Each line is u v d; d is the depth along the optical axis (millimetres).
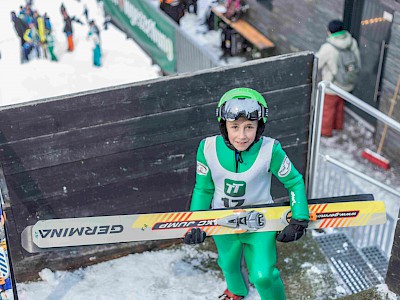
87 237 3398
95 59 13945
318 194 6836
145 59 14383
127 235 3445
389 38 8539
